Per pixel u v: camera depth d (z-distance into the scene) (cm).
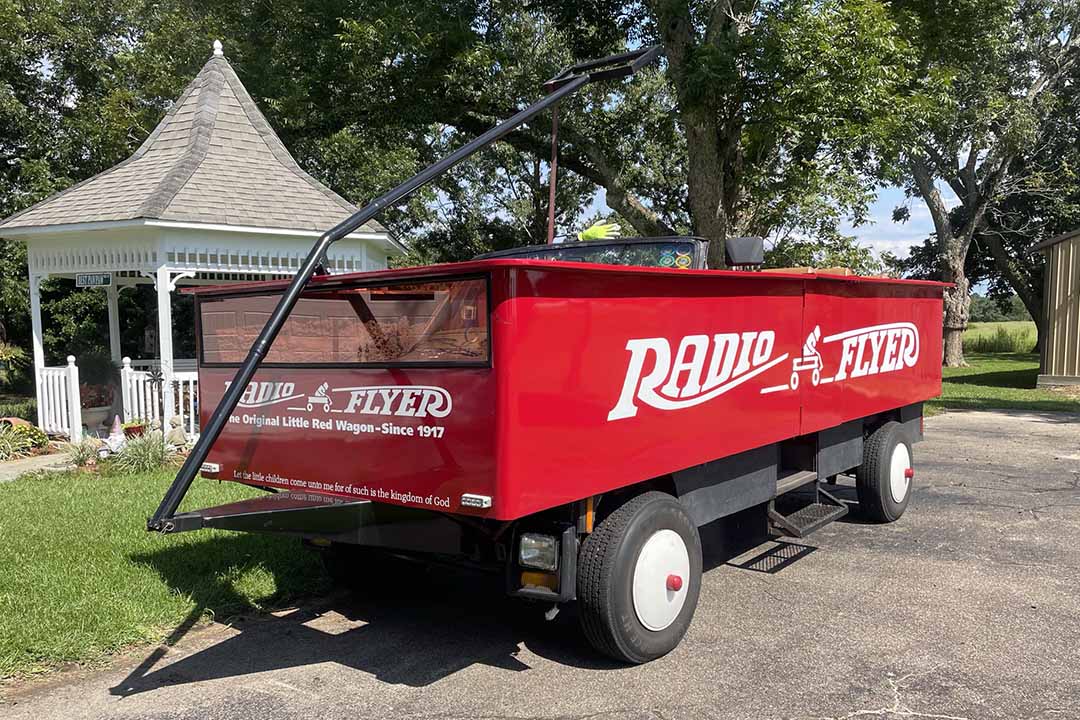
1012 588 531
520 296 340
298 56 1712
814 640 446
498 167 3362
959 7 1539
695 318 437
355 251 1149
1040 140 2923
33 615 453
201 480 811
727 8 1430
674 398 425
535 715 364
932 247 3847
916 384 738
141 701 378
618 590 395
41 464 959
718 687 390
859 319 626
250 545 593
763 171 1585
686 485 461
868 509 688
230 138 1159
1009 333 4572
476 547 400
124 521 650
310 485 418
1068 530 678
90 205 1062
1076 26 2553
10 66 1867
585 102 1889
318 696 384
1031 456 1049
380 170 2428
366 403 389
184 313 1834
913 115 1452
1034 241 3369
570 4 1908
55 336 1886
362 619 488
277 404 431
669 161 2269
